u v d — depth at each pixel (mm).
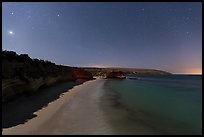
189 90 43312
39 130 12805
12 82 22328
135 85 53406
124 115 17234
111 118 16125
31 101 22547
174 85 59594
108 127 13789
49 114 16844
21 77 25312
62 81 53219
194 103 25094
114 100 25031
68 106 20344
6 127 13297
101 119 15711
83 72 83062
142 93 34469
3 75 20953
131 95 31094
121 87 45812
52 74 42156
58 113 17266
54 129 13070
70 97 26406
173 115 17953
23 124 13977
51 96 26781
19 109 18391
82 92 32344
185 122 15656
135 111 19047
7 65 22938
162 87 50250
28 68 29469
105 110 18953
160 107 21641
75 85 45906
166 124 14992
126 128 13695
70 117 16031
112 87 44781
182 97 30938
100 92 33375
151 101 25656
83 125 14055
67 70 65625
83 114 17141
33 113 17078
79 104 21609
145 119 16203
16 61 27281
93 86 45438
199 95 33875
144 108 20641
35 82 29266
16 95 23109
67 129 13148
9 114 16500
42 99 24125
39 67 35969
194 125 14875
